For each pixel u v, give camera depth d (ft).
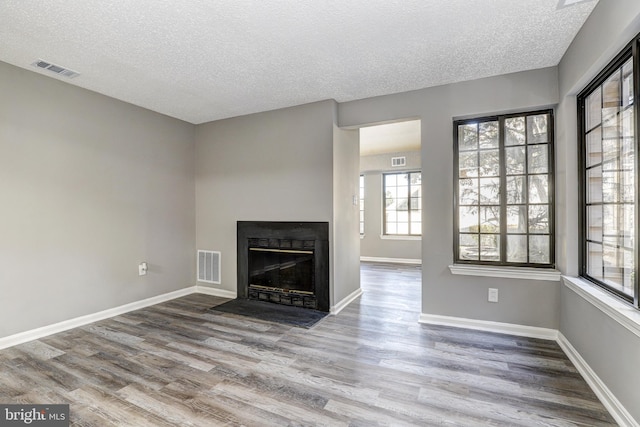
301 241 12.55
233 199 14.14
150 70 9.47
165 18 6.91
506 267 9.83
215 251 14.64
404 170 24.21
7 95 8.97
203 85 10.61
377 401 6.35
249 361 8.07
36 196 9.58
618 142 6.58
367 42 7.95
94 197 11.07
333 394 6.61
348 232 13.43
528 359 8.07
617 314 5.58
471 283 10.18
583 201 8.27
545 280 9.27
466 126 10.64
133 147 12.37
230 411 6.05
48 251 9.84
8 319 8.98
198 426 5.63
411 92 11.05
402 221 24.88
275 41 7.89
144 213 12.78
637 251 5.56
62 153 10.20
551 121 9.46
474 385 6.90
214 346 8.98
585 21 7.04
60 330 10.05
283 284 13.05
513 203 9.96
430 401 6.34
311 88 10.90
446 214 10.49
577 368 7.55
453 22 7.11
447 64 9.12
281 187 12.96
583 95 8.16
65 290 10.24
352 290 13.85
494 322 9.91
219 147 14.48
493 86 9.84
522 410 6.04
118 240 11.81
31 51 8.33
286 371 7.55
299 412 6.01
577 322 7.69
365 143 21.03
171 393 6.64
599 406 6.15
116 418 5.85
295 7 6.55
